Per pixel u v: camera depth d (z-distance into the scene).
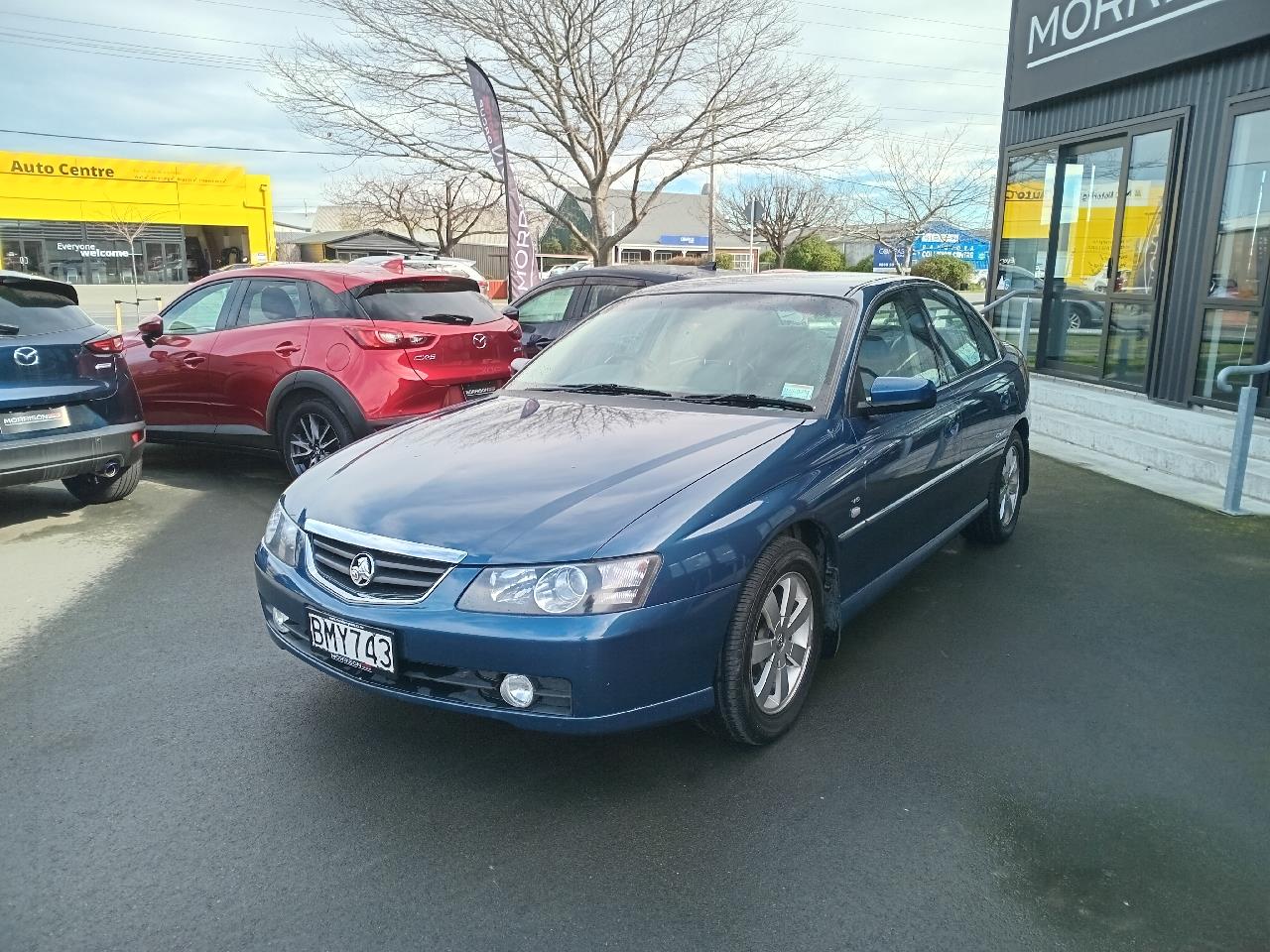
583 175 22.19
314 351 6.20
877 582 3.77
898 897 2.41
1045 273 9.87
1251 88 7.14
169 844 2.64
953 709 3.40
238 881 2.48
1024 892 2.43
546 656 2.57
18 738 3.22
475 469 3.12
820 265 35.75
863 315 3.93
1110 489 6.51
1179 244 7.88
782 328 3.96
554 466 3.09
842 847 2.61
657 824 2.72
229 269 7.05
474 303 7.05
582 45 20.61
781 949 2.23
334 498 3.11
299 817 2.76
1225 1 7.06
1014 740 3.18
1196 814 2.76
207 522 5.89
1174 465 6.87
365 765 3.04
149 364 6.94
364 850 2.61
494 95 14.83
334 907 2.38
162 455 8.05
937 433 4.11
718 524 2.81
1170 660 3.80
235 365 6.53
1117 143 8.75
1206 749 3.13
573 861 2.56
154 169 31.05
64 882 2.48
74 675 3.70
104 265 30.66
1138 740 3.19
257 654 3.91
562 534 2.68
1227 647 3.94
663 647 2.67
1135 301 8.47
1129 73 8.15
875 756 3.08
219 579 4.83
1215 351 7.59
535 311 8.80
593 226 22.97
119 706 3.45
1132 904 2.38
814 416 3.48
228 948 2.24
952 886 2.45
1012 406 5.13
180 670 3.75
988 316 10.62
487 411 3.85
